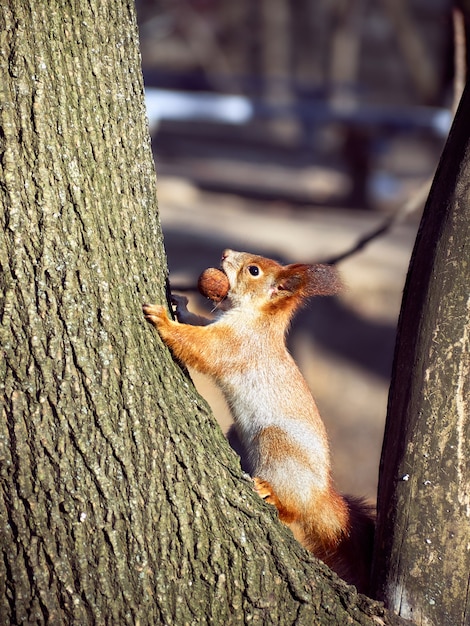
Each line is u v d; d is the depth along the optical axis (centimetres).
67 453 58
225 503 61
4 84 56
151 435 60
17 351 57
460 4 113
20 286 57
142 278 63
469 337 61
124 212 61
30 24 57
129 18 62
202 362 77
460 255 62
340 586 63
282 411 77
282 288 80
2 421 57
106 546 58
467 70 108
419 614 62
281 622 60
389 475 64
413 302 63
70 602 57
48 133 57
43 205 57
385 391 152
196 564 59
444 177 63
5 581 57
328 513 75
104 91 60
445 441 62
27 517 57
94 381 58
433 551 62
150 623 58
